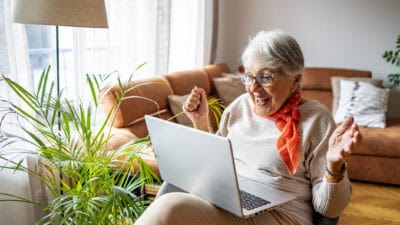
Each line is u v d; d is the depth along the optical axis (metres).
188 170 1.32
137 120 2.57
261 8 4.68
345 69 4.27
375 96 3.71
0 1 1.78
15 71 1.87
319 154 1.39
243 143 1.54
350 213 2.80
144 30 3.10
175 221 1.21
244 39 4.80
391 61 4.34
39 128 1.69
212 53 4.46
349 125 1.19
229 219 1.34
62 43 2.43
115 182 1.80
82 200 1.49
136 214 1.53
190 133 1.20
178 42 3.79
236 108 1.63
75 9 1.60
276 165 1.43
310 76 4.22
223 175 1.17
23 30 1.96
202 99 1.59
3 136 1.69
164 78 3.14
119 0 2.76
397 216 2.77
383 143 3.23
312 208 1.44
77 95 2.40
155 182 1.97
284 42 1.37
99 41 2.61
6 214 1.91
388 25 4.29
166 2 3.30
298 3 4.54
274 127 1.48
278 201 1.30
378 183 3.36
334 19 4.45
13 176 1.92
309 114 1.44
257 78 1.40
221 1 4.72
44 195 2.10
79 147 1.72
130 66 2.95
